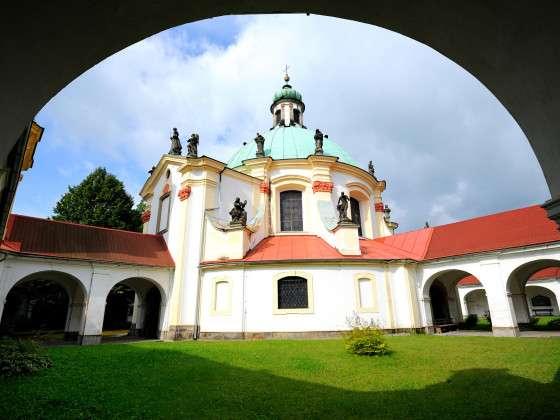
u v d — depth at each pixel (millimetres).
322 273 23438
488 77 4922
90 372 12055
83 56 4480
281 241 27234
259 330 22453
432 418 7344
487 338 19500
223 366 12898
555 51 4078
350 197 32062
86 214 41375
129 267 24078
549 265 25047
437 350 15414
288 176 30297
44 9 3754
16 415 7684
